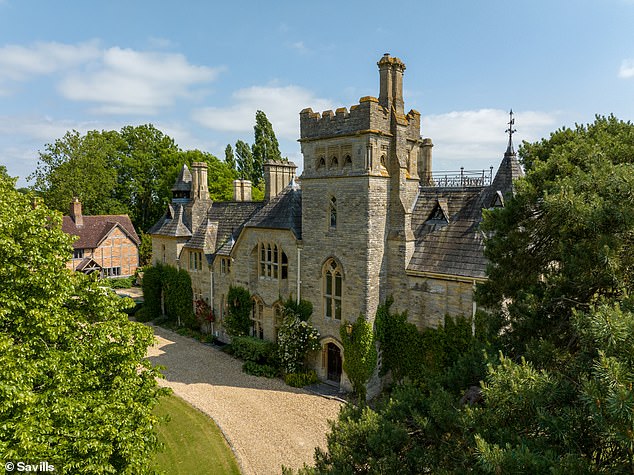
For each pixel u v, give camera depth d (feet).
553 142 55.21
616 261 32.63
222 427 71.41
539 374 28.96
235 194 132.87
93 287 49.49
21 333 41.57
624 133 48.60
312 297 90.94
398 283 83.15
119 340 47.39
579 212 35.45
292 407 78.74
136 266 226.58
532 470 22.35
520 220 45.93
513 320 43.16
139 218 260.01
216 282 117.60
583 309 36.63
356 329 81.97
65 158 228.63
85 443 36.99
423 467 32.73
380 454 34.42
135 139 254.27
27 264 44.11
